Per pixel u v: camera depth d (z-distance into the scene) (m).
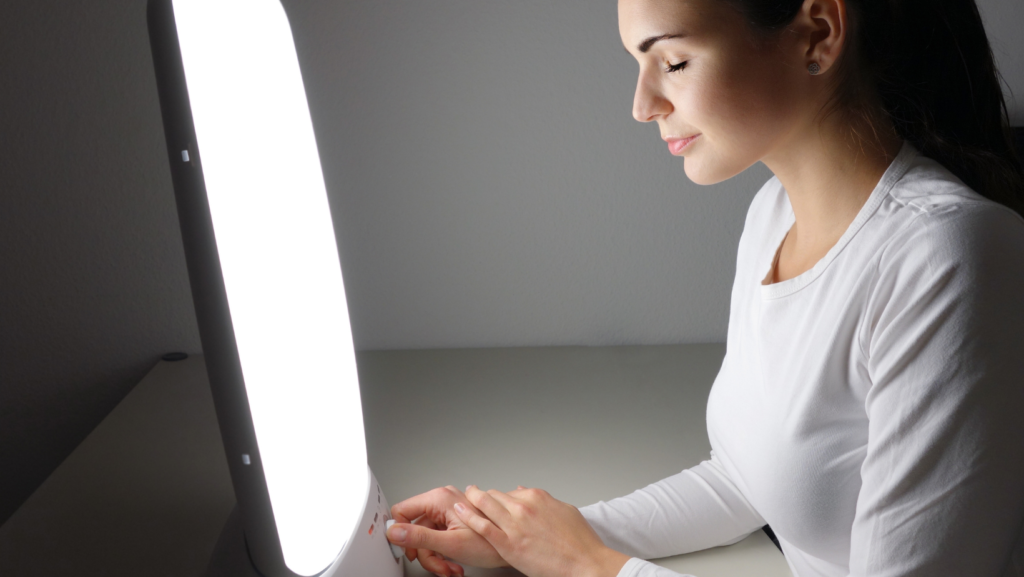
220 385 0.49
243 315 0.49
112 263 1.28
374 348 1.36
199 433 1.05
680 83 0.58
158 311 1.31
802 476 0.62
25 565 0.75
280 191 0.56
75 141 1.21
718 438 0.80
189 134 0.45
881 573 0.53
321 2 1.18
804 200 0.64
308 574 0.58
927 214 0.54
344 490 0.65
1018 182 0.61
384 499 0.77
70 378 1.32
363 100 1.23
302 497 0.57
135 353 1.33
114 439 1.03
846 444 0.60
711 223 1.31
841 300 0.58
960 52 0.59
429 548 0.73
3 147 1.20
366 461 0.75
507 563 0.73
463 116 1.24
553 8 1.19
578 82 1.23
